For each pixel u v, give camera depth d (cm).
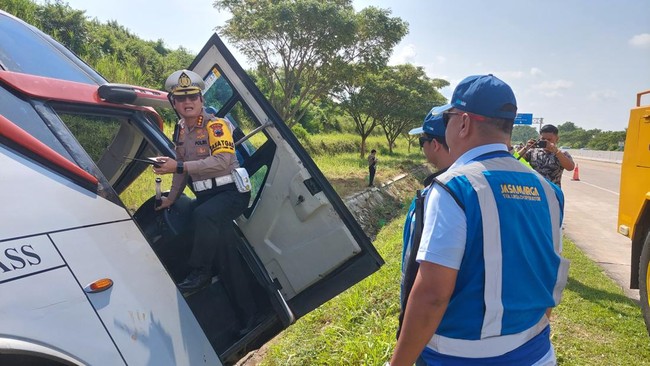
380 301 526
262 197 288
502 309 155
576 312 474
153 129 254
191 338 198
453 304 160
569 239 886
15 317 135
